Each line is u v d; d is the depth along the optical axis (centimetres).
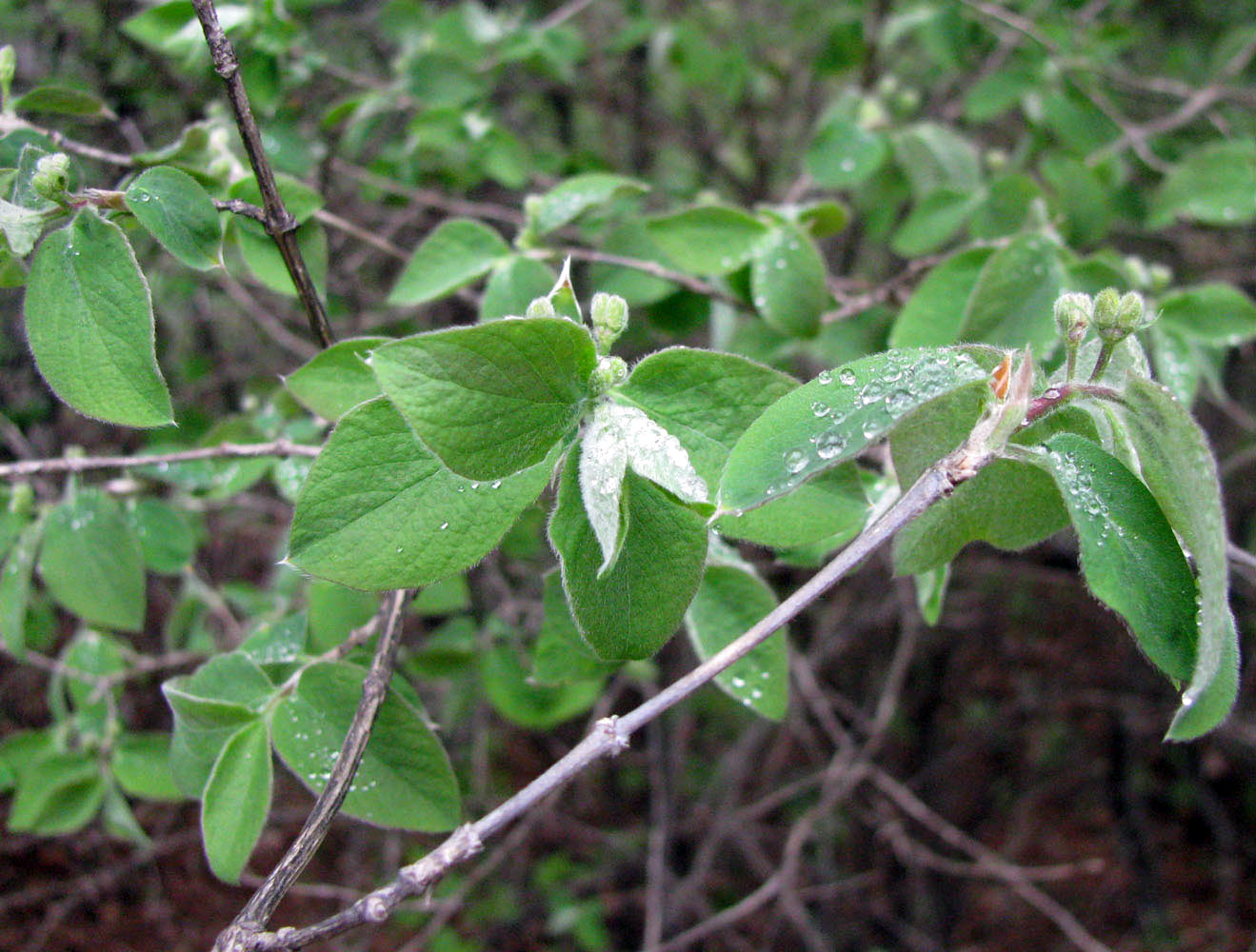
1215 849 96
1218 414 79
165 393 20
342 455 17
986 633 87
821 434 17
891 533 18
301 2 48
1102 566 17
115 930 69
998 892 94
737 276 33
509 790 81
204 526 52
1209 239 64
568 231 47
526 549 39
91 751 37
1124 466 19
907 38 72
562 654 26
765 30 71
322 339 25
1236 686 17
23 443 50
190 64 37
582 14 70
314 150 44
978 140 71
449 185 54
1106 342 19
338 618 29
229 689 24
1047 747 94
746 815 68
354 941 72
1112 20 64
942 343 30
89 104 28
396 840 69
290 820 72
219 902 73
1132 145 47
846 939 85
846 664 85
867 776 73
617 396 18
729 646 18
